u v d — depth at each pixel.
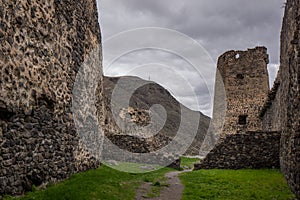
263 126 23.36
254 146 14.02
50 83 7.82
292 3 9.24
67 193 6.72
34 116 7.02
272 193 8.30
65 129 8.66
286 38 10.93
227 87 26.58
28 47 6.79
